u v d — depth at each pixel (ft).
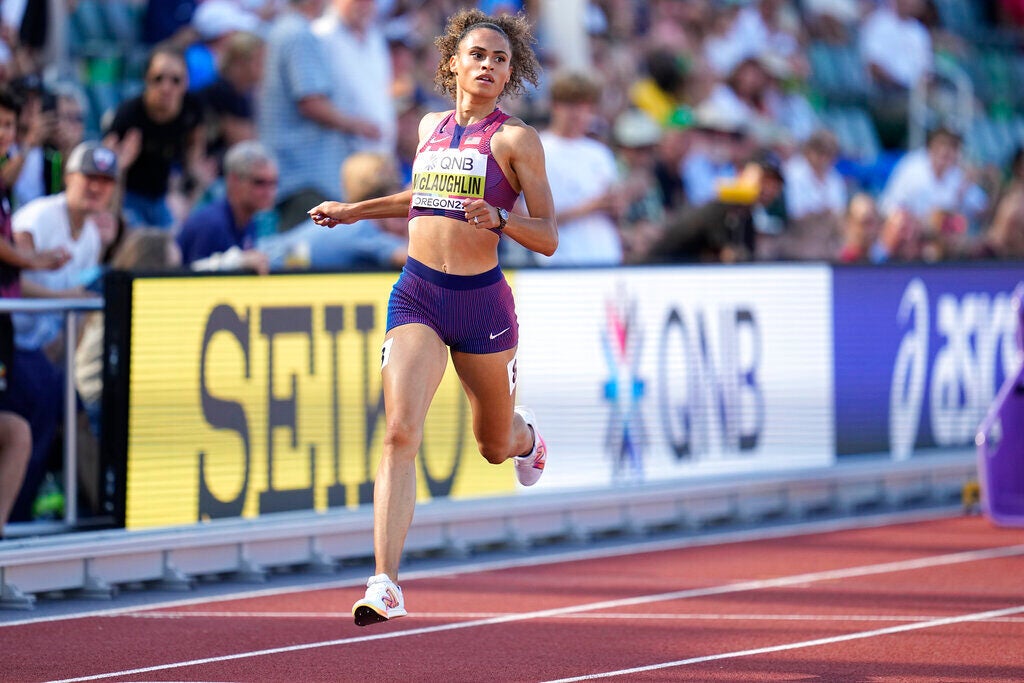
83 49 128.06
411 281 53.01
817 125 172.96
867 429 103.81
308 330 78.48
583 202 112.88
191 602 69.31
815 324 100.53
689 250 113.70
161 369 73.51
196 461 74.69
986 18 214.07
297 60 109.81
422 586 73.56
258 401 76.74
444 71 55.67
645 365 91.86
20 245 77.71
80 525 72.02
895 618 64.90
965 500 100.89
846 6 189.88
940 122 183.93
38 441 73.15
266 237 108.37
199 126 105.50
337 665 55.01
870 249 132.57
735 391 96.43
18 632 61.57
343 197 110.42
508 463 86.38
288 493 77.97
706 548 86.79
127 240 85.71
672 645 59.00
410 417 50.98
